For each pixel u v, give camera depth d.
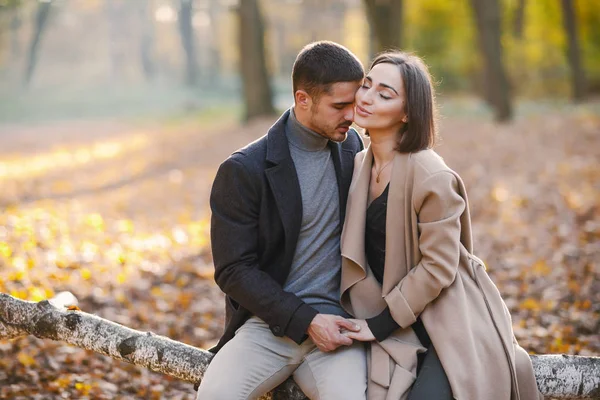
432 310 3.27
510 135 17.77
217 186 3.40
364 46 54.47
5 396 4.68
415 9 35.25
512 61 37.09
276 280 3.43
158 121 35.31
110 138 27.86
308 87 3.32
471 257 3.40
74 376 5.12
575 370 3.44
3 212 10.85
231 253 3.34
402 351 3.25
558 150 15.18
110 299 6.86
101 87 56.16
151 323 6.48
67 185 15.38
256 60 24.78
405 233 3.29
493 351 3.23
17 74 59.84
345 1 63.53
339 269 3.49
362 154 3.58
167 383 5.30
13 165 19.42
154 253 8.87
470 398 3.11
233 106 40.56
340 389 3.20
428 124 3.30
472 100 30.41
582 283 6.98
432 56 35.00
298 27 69.56
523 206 10.55
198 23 74.31
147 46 65.00
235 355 3.34
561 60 37.22
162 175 16.59
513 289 7.10
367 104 3.29
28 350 5.41
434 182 3.20
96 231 9.89
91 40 72.00
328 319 3.25
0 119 40.59
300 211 3.38
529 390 3.32
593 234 8.47
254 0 24.61
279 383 3.45
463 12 34.56
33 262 7.39
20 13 53.62
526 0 39.19
